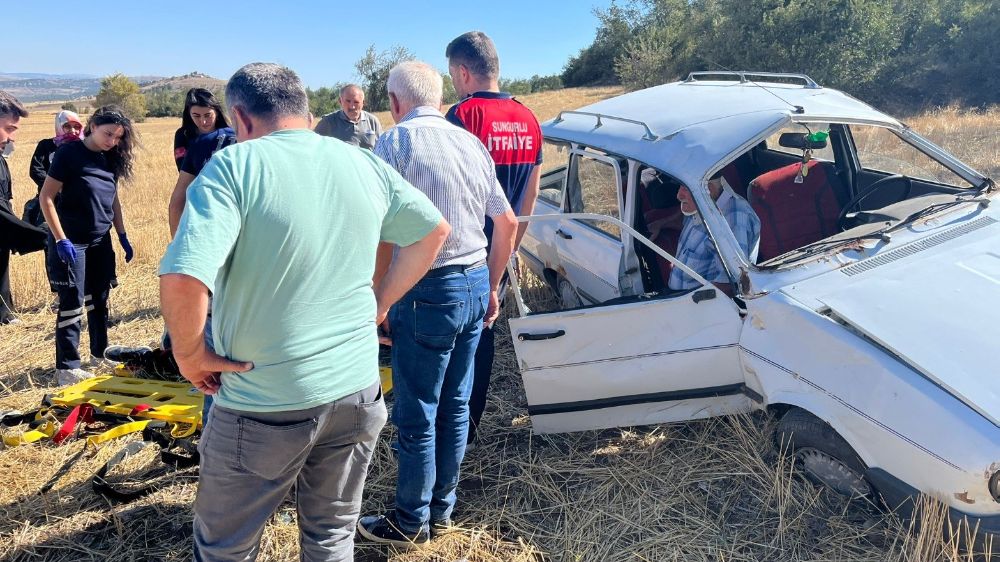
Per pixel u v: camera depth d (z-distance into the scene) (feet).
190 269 5.55
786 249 12.91
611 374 11.44
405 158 8.85
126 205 42.34
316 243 6.30
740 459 11.54
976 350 9.09
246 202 6.04
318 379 6.48
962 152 36.76
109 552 10.53
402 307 9.13
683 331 11.13
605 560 9.97
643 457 12.07
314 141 6.68
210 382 6.70
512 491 11.60
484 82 11.22
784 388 10.27
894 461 9.09
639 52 118.21
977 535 8.39
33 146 100.22
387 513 10.56
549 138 16.46
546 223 16.65
